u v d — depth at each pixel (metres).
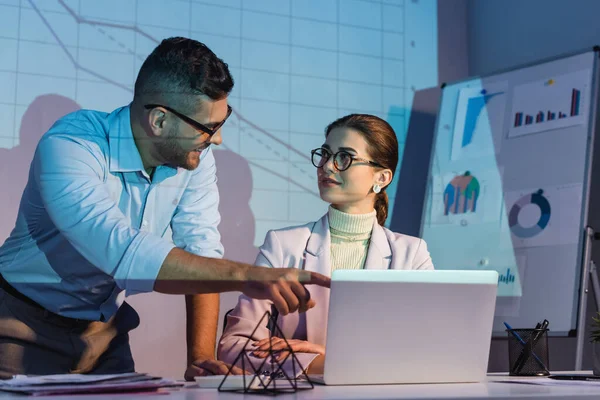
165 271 1.31
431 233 3.00
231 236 2.92
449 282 1.13
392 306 1.11
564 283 2.55
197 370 1.32
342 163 1.84
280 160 3.06
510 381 1.18
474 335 1.16
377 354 1.11
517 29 3.19
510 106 2.90
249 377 1.03
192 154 1.69
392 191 3.25
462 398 0.87
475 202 2.90
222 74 1.65
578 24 2.88
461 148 3.01
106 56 2.81
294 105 3.12
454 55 3.46
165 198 1.75
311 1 3.19
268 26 3.10
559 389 1.00
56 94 2.71
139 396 0.89
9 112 2.63
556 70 2.79
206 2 2.99
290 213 3.06
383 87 3.30
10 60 2.64
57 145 1.54
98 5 2.80
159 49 1.64
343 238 1.84
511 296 2.70
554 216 2.65
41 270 1.61
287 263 1.79
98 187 1.50
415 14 3.40
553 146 2.71
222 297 2.83
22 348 1.58
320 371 1.69
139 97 1.64
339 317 1.09
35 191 1.60
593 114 2.63
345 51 3.25
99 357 1.69
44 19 2.71
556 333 2.53
